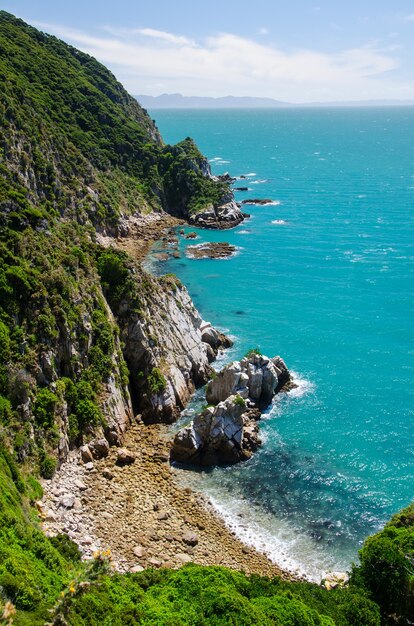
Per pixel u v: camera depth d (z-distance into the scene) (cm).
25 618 2784
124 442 5912
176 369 6875
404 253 13350
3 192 7181
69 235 7688
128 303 6894
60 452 5262
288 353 8325
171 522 4831
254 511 5131
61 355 5847
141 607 3278
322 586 4178
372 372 7788
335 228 15662
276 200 19375
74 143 14362
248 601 3434
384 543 3956
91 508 4844
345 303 10312
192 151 18900
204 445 5756
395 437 6350
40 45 18088
